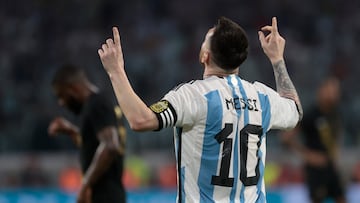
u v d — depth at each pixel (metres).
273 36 14.17
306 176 32.59
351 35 59.53
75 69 18.69
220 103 12.69
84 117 18.34
